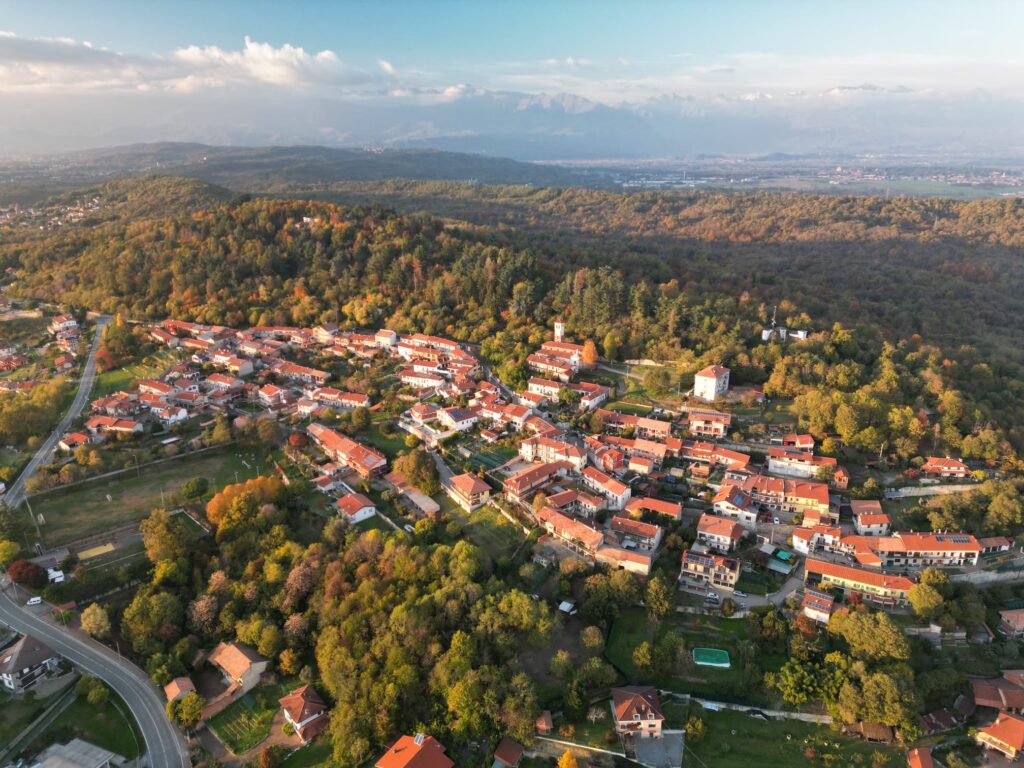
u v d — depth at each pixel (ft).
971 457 645.51
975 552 516.73
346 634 451.53
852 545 536.42
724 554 538.47
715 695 428.56
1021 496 564.71
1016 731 391.86
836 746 398.21
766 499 595.06
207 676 458.91
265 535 555.28
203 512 599.16
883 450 655.76
